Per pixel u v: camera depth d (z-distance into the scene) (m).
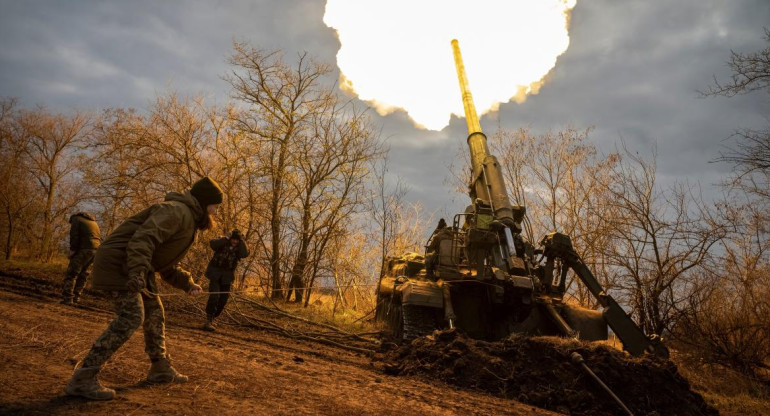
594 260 12.82
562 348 6.44
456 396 5.64
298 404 4.05
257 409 3.68
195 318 10.26
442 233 10.79
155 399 3.59
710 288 10.16
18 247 21.00
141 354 5.20
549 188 14.81
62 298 9.87
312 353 7.80
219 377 4.63
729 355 9.23
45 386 3.58
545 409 5.75
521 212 11.13
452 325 8.91
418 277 11.18
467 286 10.23
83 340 5.64
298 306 14.03
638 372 6.23
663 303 10.82
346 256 15.46
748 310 9.62
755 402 7.46
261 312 12.07
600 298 9.70
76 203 19.91
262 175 15.16
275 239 15.09
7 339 5.23
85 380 3.42
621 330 9.30
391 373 6.79
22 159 20.23
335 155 15.47
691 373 8.97
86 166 16.52
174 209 3.81
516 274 9.89
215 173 16.02
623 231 11.47
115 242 3.69
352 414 4.00
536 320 10.02
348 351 8.77
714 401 7.58
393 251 14.95
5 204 19.52
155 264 3.97
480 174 11.30
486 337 10.12
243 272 14.82
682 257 10.84
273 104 15.46
